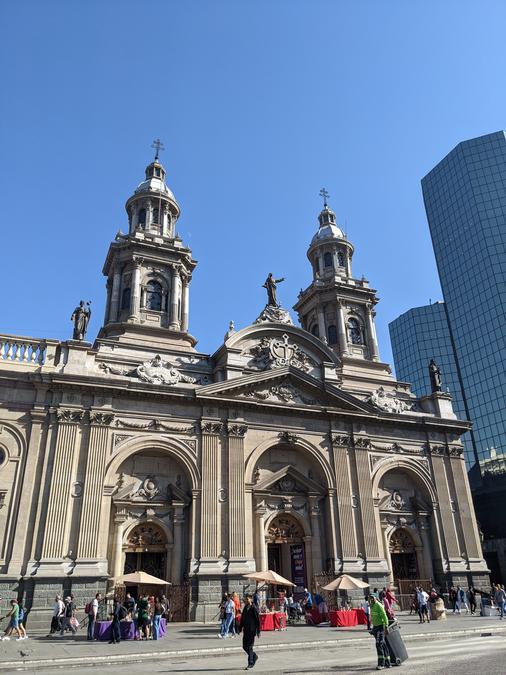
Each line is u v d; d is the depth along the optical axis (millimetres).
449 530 42125
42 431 32875
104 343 39875
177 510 34938
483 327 93562
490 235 96688
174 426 36406
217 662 19719
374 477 41344
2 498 30625
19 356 34750
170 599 32344
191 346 45125
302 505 38906
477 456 88500
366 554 38000
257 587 33406
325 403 42000
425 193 112188
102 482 32812
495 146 103500
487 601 35594
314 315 55094
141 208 52344
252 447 38094
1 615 28094
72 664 19453
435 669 16031
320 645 23578
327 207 64062
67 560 30422
